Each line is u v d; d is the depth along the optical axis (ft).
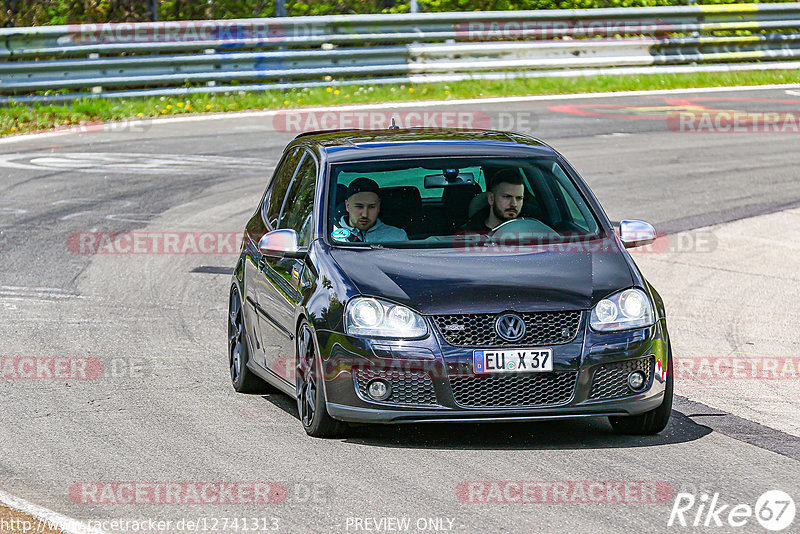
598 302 78.95
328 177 90.99
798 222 169.58
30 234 162.30
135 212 176.04
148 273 144.36
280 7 308.81
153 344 112.88
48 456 77.77
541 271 81.35
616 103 276.62
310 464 75.41
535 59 297.74
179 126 248.11
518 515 65.00
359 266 82.12
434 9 371.15
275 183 105.81
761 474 72.43
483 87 287.07
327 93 274.16
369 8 378.94
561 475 72.49
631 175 202.18
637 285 81.25
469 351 76.64
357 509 66.39
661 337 80.23
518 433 83.05
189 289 137.39
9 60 259.19
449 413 76.74
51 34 258.16
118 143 230.48
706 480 71.20
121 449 79.36
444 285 79.30
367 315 78.18
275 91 275.39
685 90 297.33
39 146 228.02
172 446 79.97
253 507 66.95
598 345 77.66
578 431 83.66
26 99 256.52
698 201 183.32
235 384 97.91
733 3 342.03
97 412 89.25
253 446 79.87
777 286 136.05
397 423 79.36
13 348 110.52
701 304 128.36
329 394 79.05
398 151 93.71
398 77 287.48
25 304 128.57
